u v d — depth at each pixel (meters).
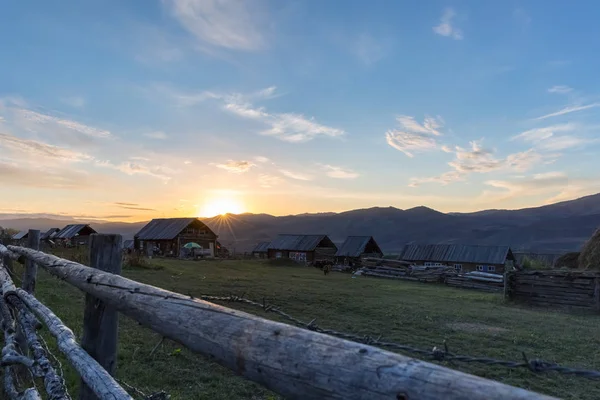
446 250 50.22
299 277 28.91
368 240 56.84
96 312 2.70
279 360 1.12
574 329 12.34
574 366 7.95
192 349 1.51
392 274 36.44
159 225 57.28
